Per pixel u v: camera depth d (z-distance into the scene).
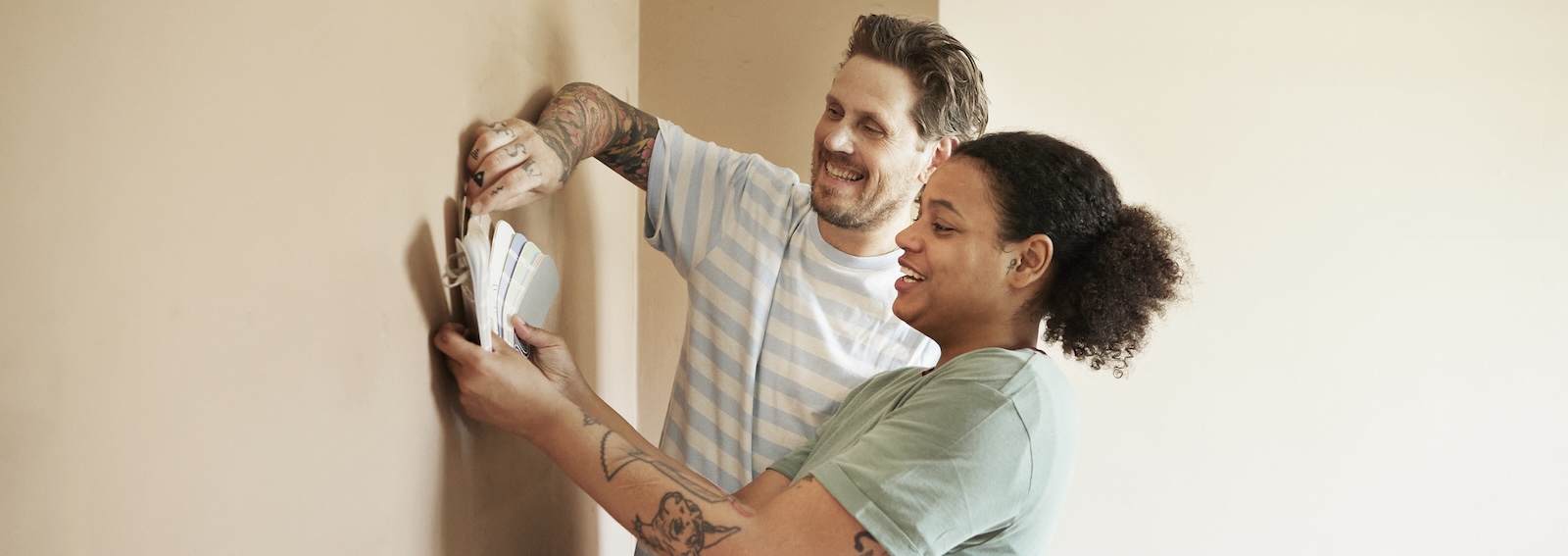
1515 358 3.06
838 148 1.49
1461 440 3.09
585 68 1.72
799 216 1.61
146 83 0.62
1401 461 3.09
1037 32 2.95
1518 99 2.97
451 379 1.13
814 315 1.58
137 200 0.62
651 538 1.01
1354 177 3.02
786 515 0.97
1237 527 3.11
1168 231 1.15
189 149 0.66
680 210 1.61
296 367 0.81
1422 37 2.97
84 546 0.58
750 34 2.16
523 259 1.19
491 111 1.24
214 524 0.70
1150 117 2.99
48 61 0.54
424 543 1.07
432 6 1.05
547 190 1.25
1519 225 3.02
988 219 1.10
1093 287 1.09
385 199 0.95
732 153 1.66
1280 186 3.02
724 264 1.60
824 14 2.14
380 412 0.96
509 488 1.33
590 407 1.31
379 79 0.93
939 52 1.52
